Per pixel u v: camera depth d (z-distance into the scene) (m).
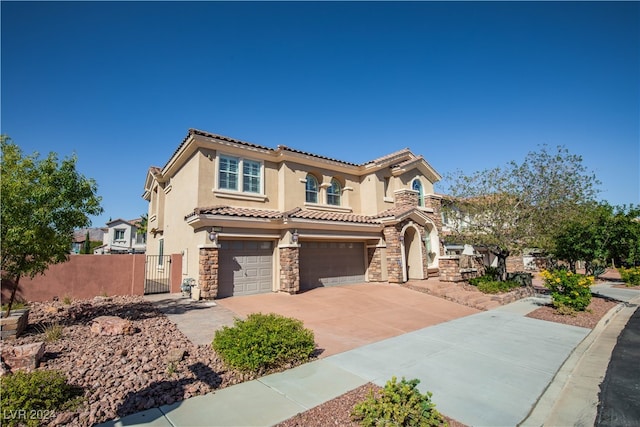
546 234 16.64
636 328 12.34
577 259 21.33
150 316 11.41
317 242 18.66
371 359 8.08
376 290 17.30
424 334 10.41
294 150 18.58
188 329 9.87
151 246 25.92
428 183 25.25
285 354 7.44
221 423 5.06
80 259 15.61
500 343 9.59
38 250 9.40
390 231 20.05
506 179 17.12
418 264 21.34
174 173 20.31
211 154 16.48
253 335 7.30
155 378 6.45
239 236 15.37
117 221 56.03
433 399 6.09
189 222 14.98
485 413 5.62
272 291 16.53
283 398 5.94
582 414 5.82
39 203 9.42
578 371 7.88
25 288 14.34
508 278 19.42
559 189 15.99
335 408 5.59
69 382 6.03
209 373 6.79
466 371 7.43
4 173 9.22
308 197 19.97
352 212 21.91
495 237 17.11
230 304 13.59
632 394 6.63
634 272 26.69
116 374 6.48
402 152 23.48
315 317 12.02
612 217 20.95
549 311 14.16
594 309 14.94
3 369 6.14
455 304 15.15
